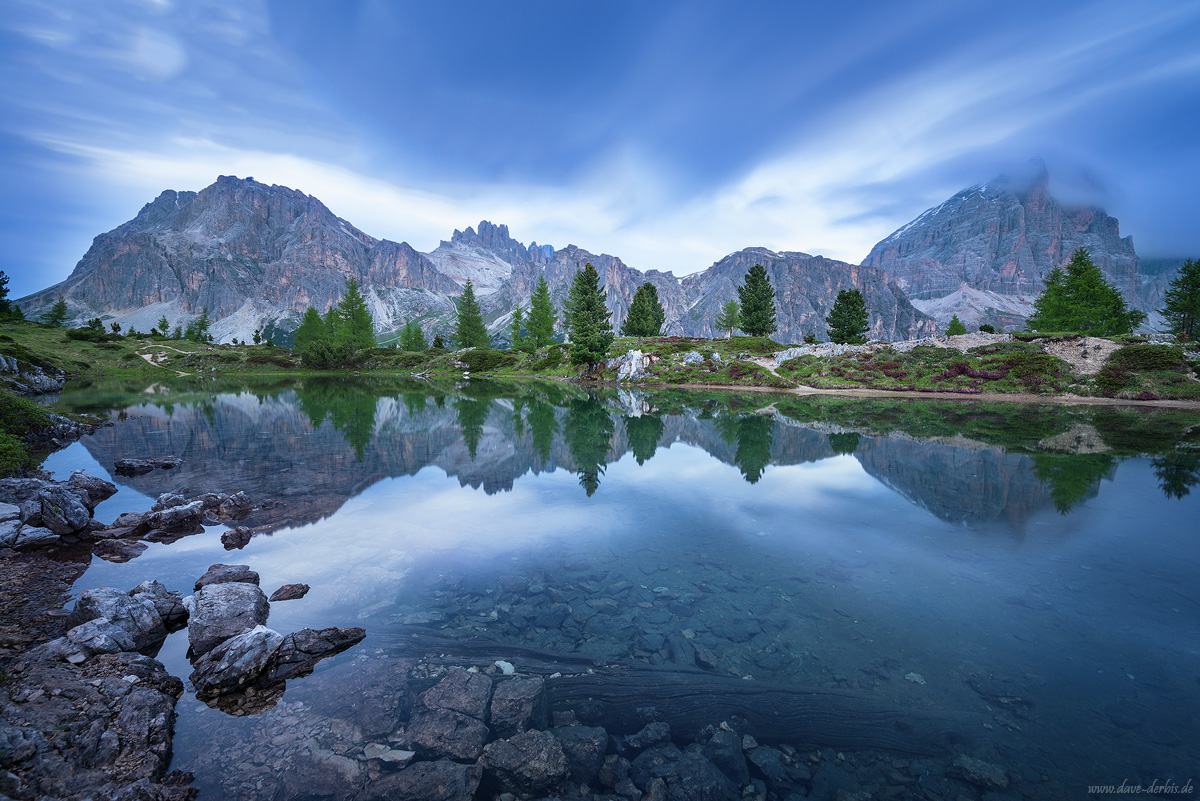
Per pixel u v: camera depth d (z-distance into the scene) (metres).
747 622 7.92
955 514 13.12
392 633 7.70
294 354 112.25
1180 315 63.94
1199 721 5.58
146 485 16.06
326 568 10.07
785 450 21.73
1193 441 23.20
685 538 11.65
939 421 31.03
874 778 4.98
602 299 79.75
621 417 33.41
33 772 4.55
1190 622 7.70
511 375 90.25
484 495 15.17
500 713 5.89
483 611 8.38
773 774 5.07
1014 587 8.98
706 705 6.07
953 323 90.12
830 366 62.41
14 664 6.29
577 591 9.07
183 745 5.41
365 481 16.80
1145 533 11.57
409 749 5.37
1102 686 6.23
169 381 69.31
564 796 4.80
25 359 54.28
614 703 6.14
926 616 8.03
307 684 6.49
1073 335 52.84
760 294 93.75
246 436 25.12
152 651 7.41
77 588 9.15
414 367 104.50
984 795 4.69
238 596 8.22
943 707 5.93
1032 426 28.50
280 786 4.86
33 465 17.08
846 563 10.16
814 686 6.34
